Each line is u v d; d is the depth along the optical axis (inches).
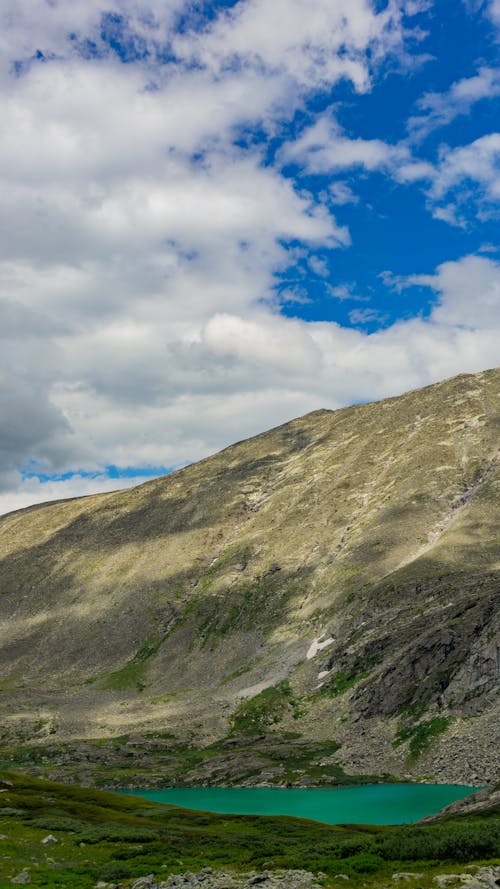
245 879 1424.7
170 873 1546.5
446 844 1483.8
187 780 5506.9
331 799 4259.4
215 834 2288.4
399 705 5831.7
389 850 1529.3
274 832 2455.7
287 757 5595.5
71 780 5753.0
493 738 4500.5
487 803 2600.9
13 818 2440.9
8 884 1400.1
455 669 5772.6
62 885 1414.9
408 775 4576.8
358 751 5339.6
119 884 1435.8
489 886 1162.0
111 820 2637.8
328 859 1578.5
